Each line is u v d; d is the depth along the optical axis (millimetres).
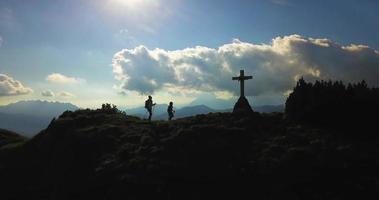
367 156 37625
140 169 39906
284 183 35844
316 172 36312
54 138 49094
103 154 44438
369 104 44938
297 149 38750
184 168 39250
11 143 54844
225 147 41188
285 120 46438
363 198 33344
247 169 37875
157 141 44438
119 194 37906
